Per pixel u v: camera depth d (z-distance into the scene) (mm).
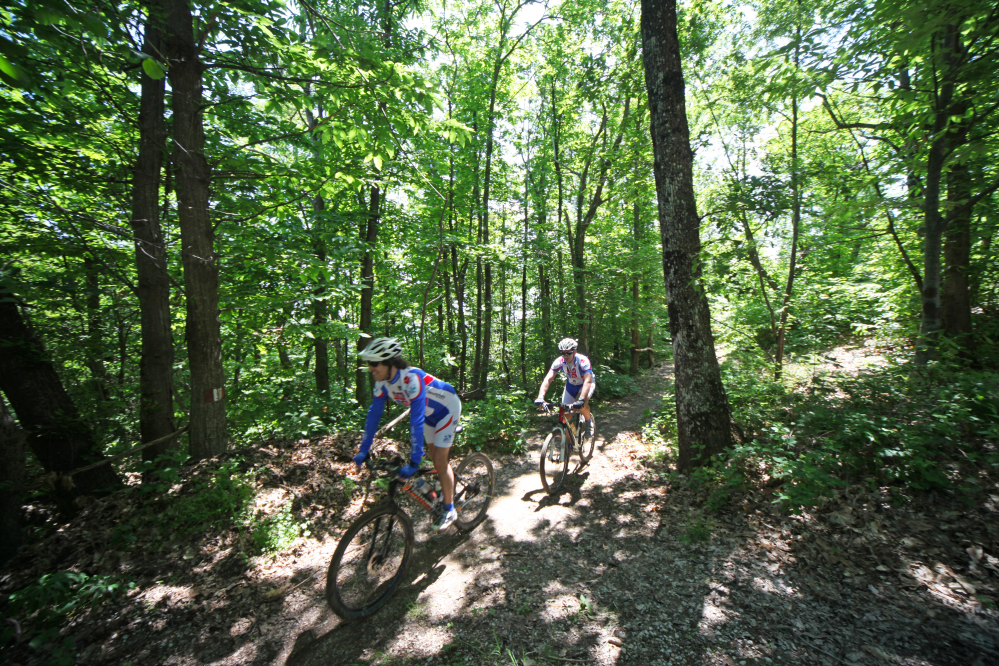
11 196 4426
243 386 8219
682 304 4773
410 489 3438
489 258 10375
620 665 2402
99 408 6004
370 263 9109
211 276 4770
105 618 2816
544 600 3020
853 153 9625
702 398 4688
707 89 9227
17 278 4086
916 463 3424
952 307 6535
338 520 4156
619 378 12656
